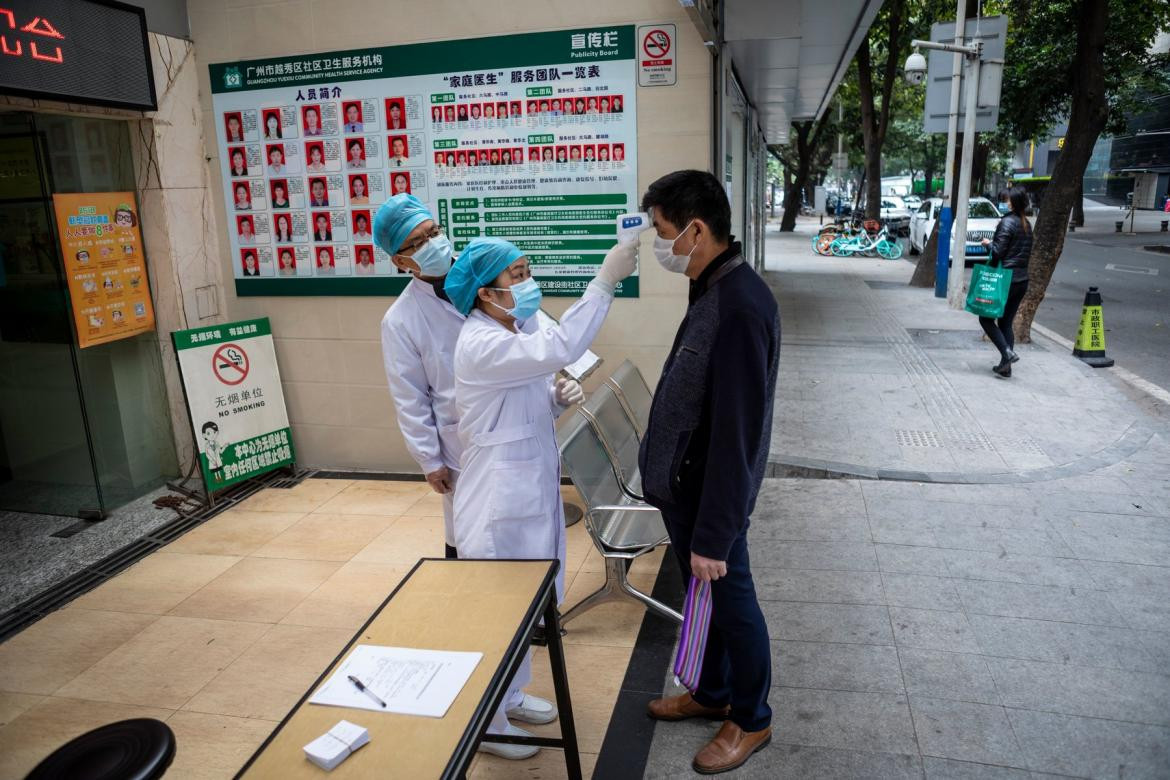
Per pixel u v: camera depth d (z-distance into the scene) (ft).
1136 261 59.62
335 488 16.31
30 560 13.60
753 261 31.04
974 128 34.81
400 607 6.48
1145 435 18.26
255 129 15.92
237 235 16.47
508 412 8.36
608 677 9.91
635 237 8.05
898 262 57.98
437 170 15.26
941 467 16.60
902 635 10.52
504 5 14.35
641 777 8.17
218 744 8.91
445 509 10.45
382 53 15.05
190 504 15.61
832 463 16.88
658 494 7.89
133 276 15.48
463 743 4.92
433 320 9.90
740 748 8.24
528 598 6.54
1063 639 10.31
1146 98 129.29
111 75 13.89
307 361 16.78
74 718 9.46
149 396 16.33
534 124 14.64
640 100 14.14
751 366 7.04
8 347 14.88
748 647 8.00
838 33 18.28
